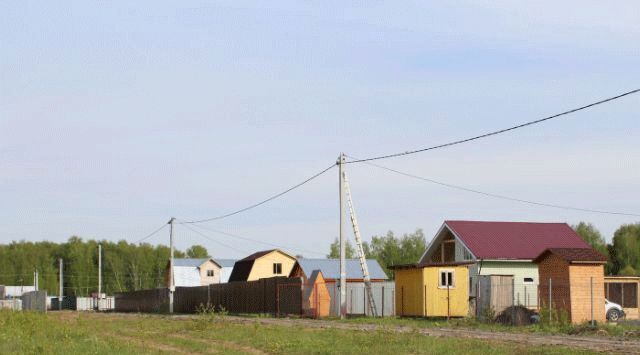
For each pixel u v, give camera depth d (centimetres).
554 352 2117
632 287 5369
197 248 15800
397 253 11062
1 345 2453
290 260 8688
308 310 4638
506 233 5372
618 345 2409
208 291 5978
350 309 5281
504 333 3003
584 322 3475
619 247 9519
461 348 2259
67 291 14375
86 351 2256
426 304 4153
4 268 14162
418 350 2228
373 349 2256
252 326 3466
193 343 2578
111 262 14612
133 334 3133
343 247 4375
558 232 5475
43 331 3109
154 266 15138
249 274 8538
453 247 5756
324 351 2223
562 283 3700
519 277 5169
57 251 14862
